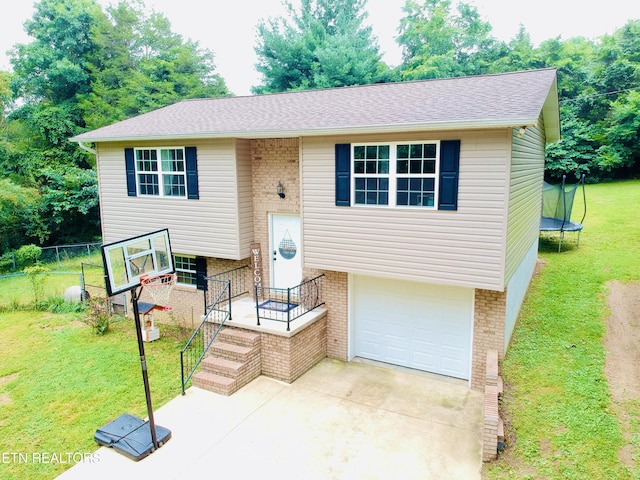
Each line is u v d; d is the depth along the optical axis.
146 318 12.36
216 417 8.16
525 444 6.70
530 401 7.52
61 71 27.39
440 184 8.30
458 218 8.23
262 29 30.97
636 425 6.76
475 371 9.16
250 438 7.51
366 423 7.94
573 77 30.30
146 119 13.46
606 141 28.27
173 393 9.11
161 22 34.50
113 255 6.59
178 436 7.59
